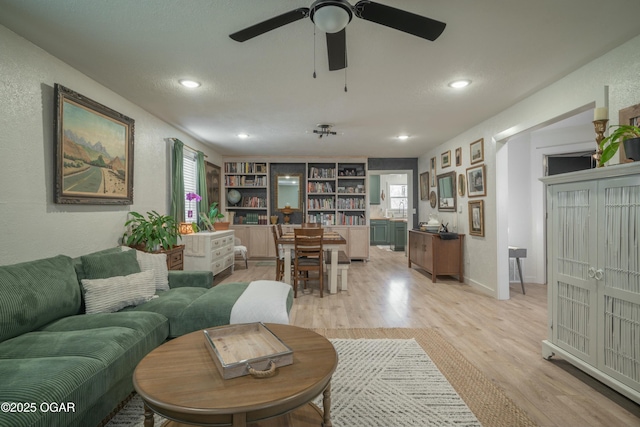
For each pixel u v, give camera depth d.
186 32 2.15
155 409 1.14
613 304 1.89
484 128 4.31
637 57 2.21
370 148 6.31
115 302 2.22
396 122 4.36
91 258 2.35
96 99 2.94
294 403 1.15
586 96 2.63
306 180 7.24
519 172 4.98
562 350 2.29
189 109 3.77
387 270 6.07
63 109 2.47
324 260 4.85
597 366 2.00
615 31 2.15
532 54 2.46
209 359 1.41
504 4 1.86
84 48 2.34
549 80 2.95
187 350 1.50
